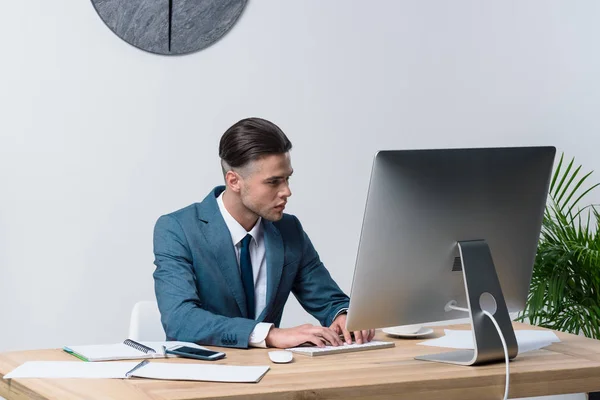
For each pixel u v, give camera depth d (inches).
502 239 75.3
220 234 85.4
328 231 138.3
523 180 74.8
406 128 143.5
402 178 67.9
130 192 126.0
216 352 71.7
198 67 129.3
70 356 71.7
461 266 73.8
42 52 121.0
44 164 121.5
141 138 126.3
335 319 87.8
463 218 72.1
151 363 67.5
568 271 123.3
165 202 128.0
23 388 61.2
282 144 81.9
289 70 135.1
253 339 76.8
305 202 136.6
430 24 144.9
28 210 120.7
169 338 79.4
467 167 71.2
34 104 120.8
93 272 124.2
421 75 144.4
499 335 70.6
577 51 154.9
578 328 121.3
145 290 127.2
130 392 58.0
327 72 137.7
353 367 68.2
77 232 123.3
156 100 127.0
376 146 141.3
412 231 69.9
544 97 153.0
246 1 131.6
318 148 137.3
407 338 84.1
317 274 92.0
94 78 123.6
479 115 148.6
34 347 121.1
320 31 137.1
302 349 74.6
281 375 64.4
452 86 146.6
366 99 140.5
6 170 119.6
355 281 69.6
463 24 147.2
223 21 130.0
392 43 142.3
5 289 119.5
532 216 76.8
